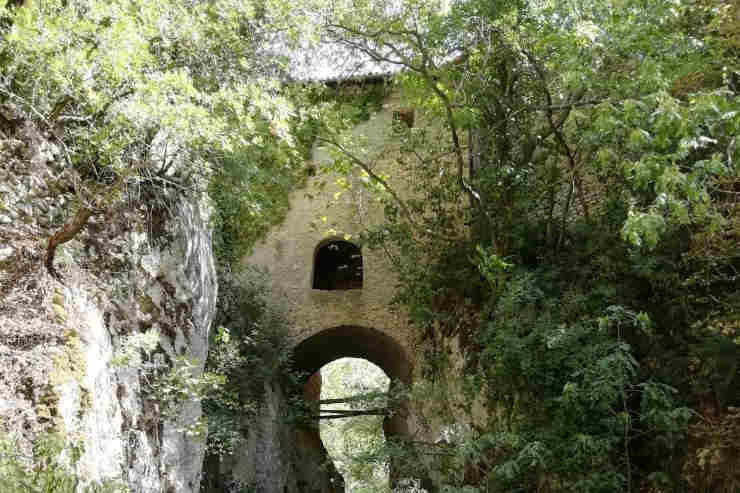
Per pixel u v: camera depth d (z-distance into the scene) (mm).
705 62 8109
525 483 8898
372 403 13703
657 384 7480
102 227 6816
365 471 11008
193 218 8734
